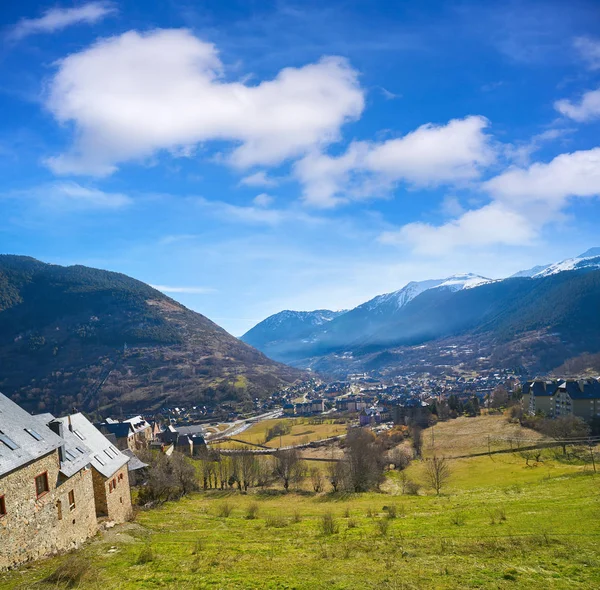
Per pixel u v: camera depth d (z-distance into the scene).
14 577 23.22
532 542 27.88
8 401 30.81
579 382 129.00
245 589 21.58
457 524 37.19
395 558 26.58
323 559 27.23
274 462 95.44
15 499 25.00
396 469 99.56
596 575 21.38
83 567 23.62
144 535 37.31
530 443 106.50
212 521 46.41
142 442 123.69
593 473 64.88
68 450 34.38
